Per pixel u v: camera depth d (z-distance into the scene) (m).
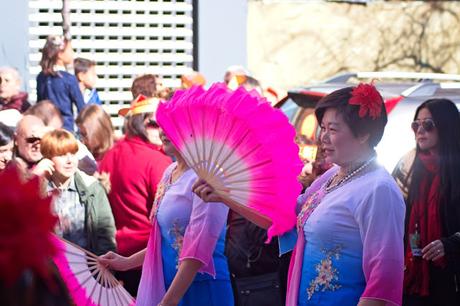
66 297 2.00
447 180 6.10
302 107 9.34
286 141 4.51
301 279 4.45
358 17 17.33
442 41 17.77
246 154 4.47
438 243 5.97
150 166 7.61
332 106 4.37
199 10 15.81
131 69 15.70
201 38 15.85
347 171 4.41
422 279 6.12
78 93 12.21
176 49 15.88
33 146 7.23
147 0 15.64
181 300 5.36
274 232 4.60
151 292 5.40
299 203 4.72
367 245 4.17
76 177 7.11
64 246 5.26
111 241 7.16
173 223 5.34
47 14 15.08
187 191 5.32
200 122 4.53
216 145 4.53
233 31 16.05
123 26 15.59
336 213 4.29
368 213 4.20
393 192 4.22
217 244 5.42
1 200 1.86
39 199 1.89
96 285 5.39
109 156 7.81
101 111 8.84
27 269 1.87
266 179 4.50
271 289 6.34
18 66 14.94
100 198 7.15
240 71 12.87
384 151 8.20
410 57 17.64
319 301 4.34
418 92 8.93
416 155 6.26
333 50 17.20
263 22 16.83
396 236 4.16
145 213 7.64
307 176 6.46
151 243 5.45
